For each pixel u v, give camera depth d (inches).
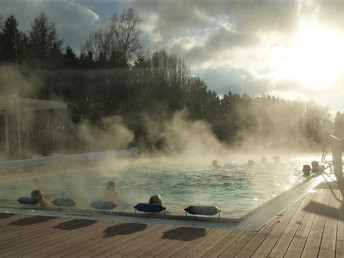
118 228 192.9
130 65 1544.0
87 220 212.7
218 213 224.2
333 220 200.8
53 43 1365.7
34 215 228.2
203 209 213.8
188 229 188.5
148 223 203.3
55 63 1349.7
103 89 1402.6
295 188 323.6
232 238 170.2
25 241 171.0
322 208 234.4
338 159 399.9
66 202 250.8
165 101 1510.8
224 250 152.8
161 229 189.5
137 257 146.1
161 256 146.7
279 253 147.1
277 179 525.7
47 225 201.9
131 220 211.6
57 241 170.4
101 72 1421.0
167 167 733.3
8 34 1234.6
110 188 348.5
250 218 210.4
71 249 157.9
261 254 146.5
